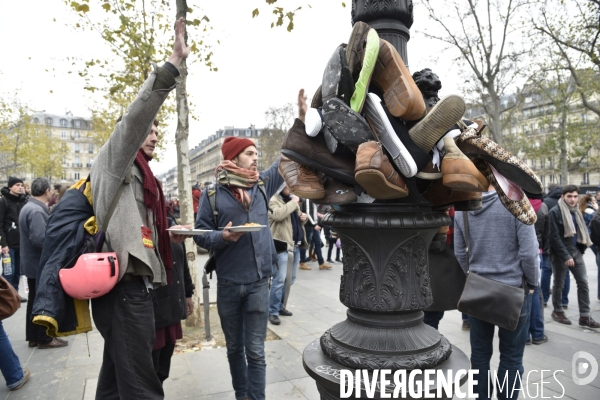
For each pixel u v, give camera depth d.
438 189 1.64
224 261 2.86
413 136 1.32
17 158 38.88
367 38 1.28
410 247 1.58
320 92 1.58
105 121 18.81
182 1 5.02
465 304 2.65
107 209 2.08
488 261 2.81
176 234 2.58
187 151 5.14
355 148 1.37
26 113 37.28
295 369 3.77
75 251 2.04
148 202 2.38
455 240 3.15
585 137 33.94
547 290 5.96
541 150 34.72
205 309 4.54
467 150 1.43
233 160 3.06
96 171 2.15
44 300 1.95
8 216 6.70
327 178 1.61
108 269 1.97
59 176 55.50
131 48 6.96
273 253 3.06
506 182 1.46
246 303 2.86
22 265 4.51
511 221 2.73
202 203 2.96
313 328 5.02
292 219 6.62
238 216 2.87
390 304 1.56
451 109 1.24
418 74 1.62
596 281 7.88
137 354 2.11
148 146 2.52
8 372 3.39
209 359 4.01
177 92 5.08
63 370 3.82
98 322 2.14
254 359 2.82
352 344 1.57
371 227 1.52
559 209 5.24
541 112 34.16
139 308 2.14
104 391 2.38
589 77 18.27
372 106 1.32
